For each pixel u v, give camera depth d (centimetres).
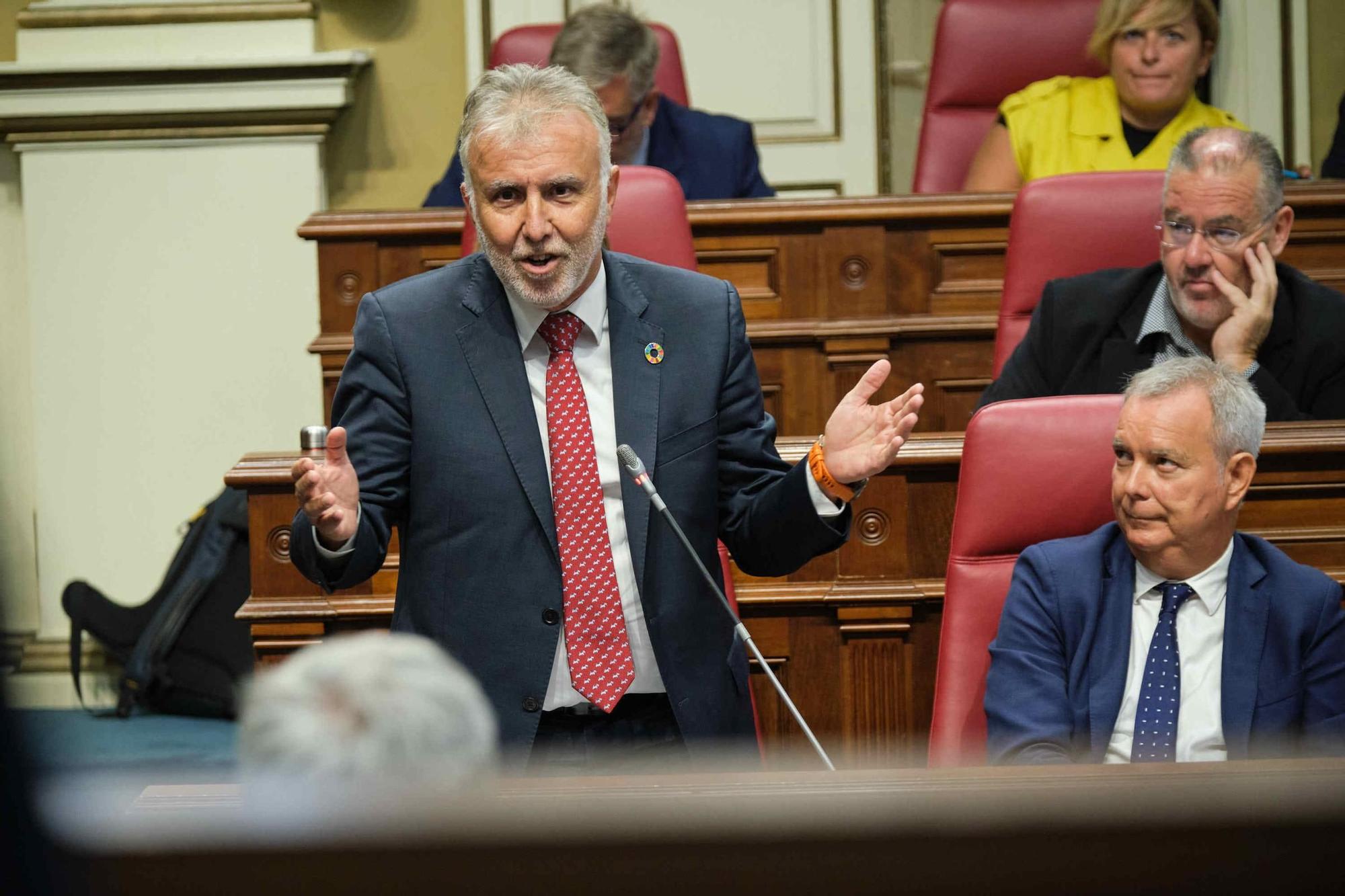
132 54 1119
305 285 1134
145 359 1138
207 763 819
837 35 1203
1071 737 452
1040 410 493
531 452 406
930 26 1200
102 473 1141
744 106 1209
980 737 479
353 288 779
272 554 564
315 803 90
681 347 419
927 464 570
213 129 1118
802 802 103
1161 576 466
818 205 789
